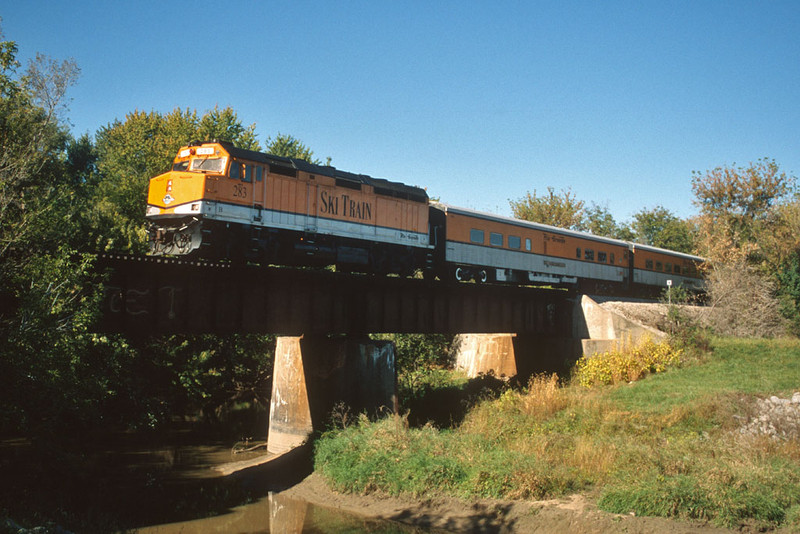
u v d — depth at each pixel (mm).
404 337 35031
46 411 15266
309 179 21719
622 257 38594
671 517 13336
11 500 13922
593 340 29766
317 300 21641
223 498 17359
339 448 19031
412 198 25625
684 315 30984
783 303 37500
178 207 19031
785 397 20047
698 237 50312
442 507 15328
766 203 49156
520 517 14281
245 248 19922
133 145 44531
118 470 19875
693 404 20234
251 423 29703
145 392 26188
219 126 44500
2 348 13734
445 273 27750
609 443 17531
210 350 29969
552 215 63750
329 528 14836
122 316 16938
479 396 26375
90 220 28438
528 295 30766
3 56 22109
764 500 13234
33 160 19922
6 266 14914
